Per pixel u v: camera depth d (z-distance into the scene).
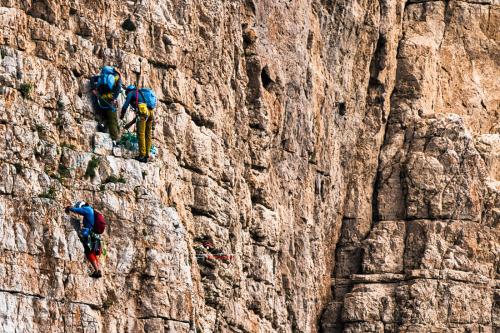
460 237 100.50
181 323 73.50
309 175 94.62
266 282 87.69
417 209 101.25
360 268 100.31
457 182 101.56
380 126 102.75
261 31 89.69
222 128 84.19
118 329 71.31
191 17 82.00
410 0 108.50
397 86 104.81
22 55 71.69
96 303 70.38
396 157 102.75
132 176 73.75
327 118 97.38
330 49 97.94
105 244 71.88
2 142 69.62
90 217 70.38
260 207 88.06
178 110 79.56
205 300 80.12
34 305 68.38
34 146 70.69
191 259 76.94
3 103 70.19
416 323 97.56
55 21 74.00
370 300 98.38
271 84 90.19
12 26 71.94
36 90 71.81
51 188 70.44
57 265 69.38
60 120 72.50
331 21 97.62
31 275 68.62
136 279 72.62
